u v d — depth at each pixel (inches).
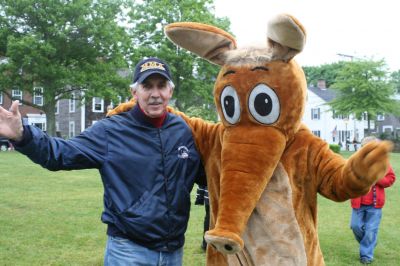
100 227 325.7
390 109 1721.2
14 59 1226.0
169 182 120.6
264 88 109.3
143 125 122.6
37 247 272.8
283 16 101.2
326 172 109.1
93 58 1341.0
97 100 1804.9
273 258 111.7
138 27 1437.0
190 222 349.4
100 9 1299.2
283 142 111.0
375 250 281.6
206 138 128.3
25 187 521.0
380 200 250.5
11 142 109.0
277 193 112.0
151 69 121.0
